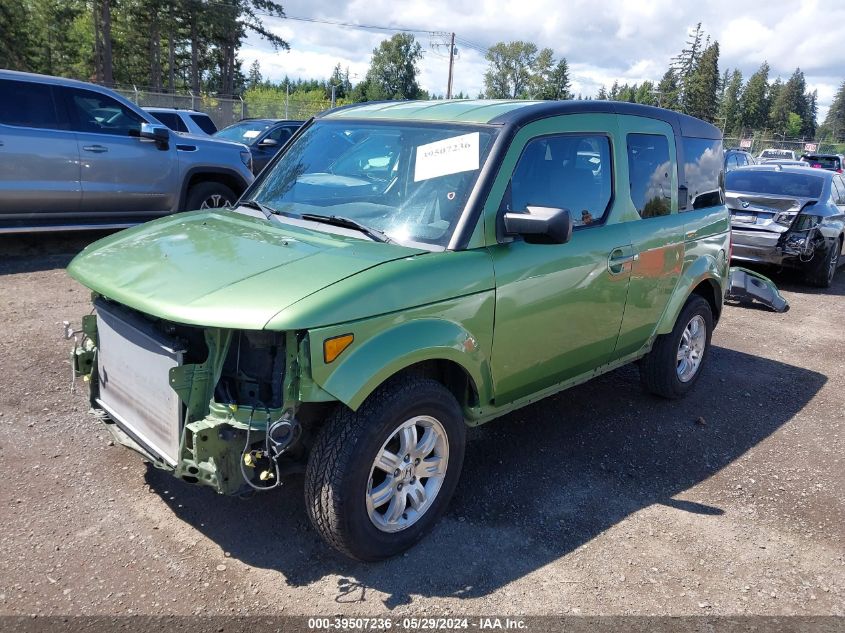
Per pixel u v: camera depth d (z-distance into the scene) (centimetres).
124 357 321
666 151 483
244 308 271
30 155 781
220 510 350
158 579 297
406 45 8800
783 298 909
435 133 378
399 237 342
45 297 681
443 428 328
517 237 356
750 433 498
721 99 11212
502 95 9625
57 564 302
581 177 407
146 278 306
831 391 598
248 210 408
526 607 296
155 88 5091
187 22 5097
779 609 308
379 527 310
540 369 390
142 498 355
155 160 895
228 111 3375
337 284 284
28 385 475
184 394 281
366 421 291
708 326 552
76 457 390
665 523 371
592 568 327
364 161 393
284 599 291
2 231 782
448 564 322
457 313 324
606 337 434
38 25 5059
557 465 427
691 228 499
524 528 356
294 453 311
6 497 347
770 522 380
